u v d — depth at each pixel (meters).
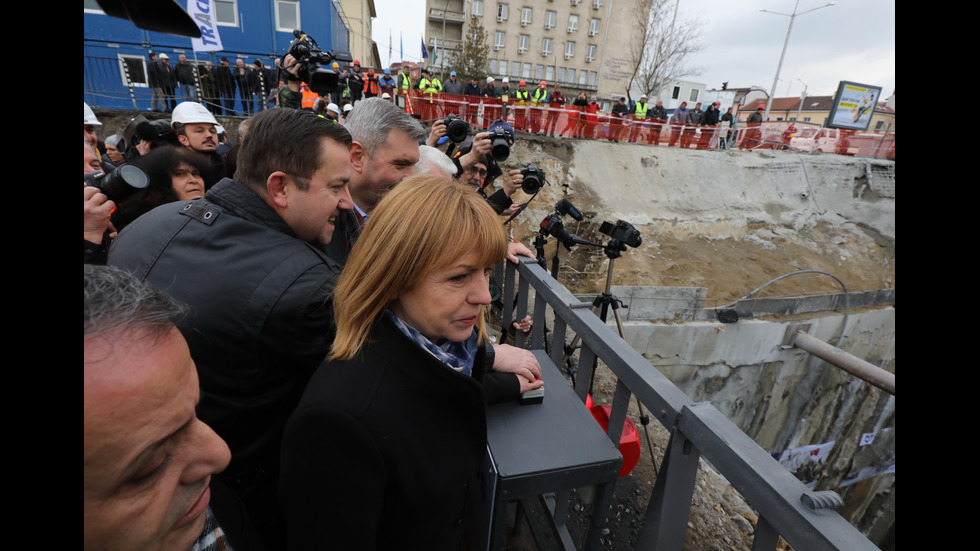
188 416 0.41
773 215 12.85
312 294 0.87
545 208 10.52
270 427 0.96
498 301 2.65
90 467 0.32
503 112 11.36
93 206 1.28
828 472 10.98
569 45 34.19
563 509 1.22
